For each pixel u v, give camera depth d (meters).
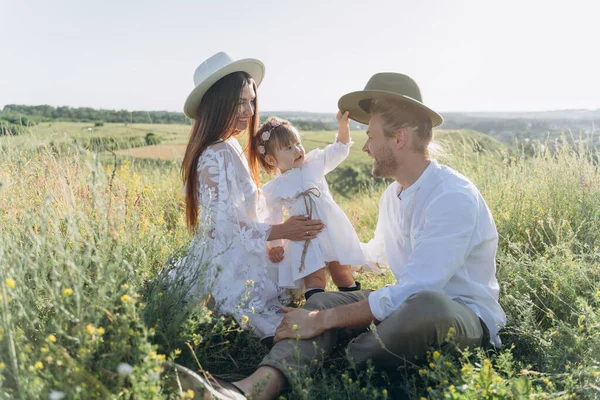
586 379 2.25
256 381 2.38
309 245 3.30
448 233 2.62
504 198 4.79
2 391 1.73
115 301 2.24
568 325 2.78
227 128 3.11
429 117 2.86
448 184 2.75
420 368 2.51
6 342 1.87
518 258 3.92
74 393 1.78
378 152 2.89
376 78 2.95
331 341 2.63
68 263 2.07
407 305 2.43
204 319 2.50
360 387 2.46
